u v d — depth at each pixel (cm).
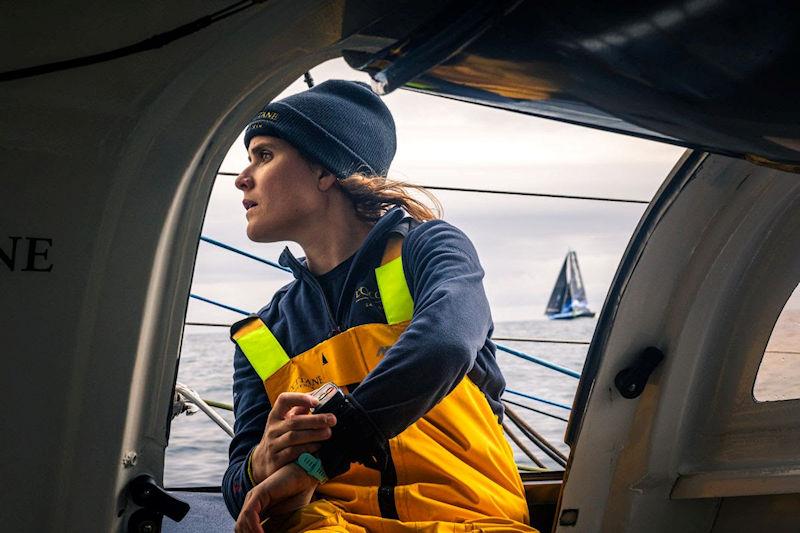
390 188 258
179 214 186
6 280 168
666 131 153
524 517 233
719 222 245
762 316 253
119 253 176
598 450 258
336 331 241
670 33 129
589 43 135
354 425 206
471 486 223
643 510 262
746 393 257
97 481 182
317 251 255
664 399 256
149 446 194
